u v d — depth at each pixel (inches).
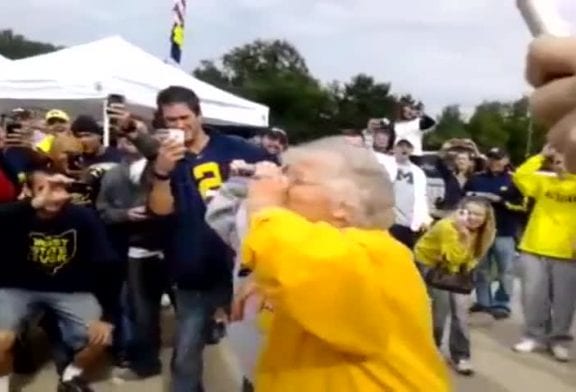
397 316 82.0
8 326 214.1
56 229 215.5
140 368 255.9
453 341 280.7
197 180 180.1
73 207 217.5
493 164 388.2
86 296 222.5
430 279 275.4
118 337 254.7
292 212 82.6
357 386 82.7
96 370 262.1
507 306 381.1
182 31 588.1
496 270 380.5
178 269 184.9
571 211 303.7
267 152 181.2
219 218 145.2
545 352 315.9
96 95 428.8
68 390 227.9
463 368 279.6
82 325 221.1
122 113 247.6
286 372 87.1
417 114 419.8
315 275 75.4
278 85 1940.2
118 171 241.1
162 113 180.4
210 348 279.3
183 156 179.8
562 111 26.8
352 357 82.7
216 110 495.8
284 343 87.4
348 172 89.0
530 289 312.8
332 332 78.3
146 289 252.2
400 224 326.6
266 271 76.4
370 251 78.7
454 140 450.0
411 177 332.2
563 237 303.1
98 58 444.1
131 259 249.0
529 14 28.0
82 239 218.2
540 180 307.0
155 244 248.4
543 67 27.0
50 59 449.4
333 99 1899.6
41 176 212.8
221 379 249.4
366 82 1796.3
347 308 77.0
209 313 187.6
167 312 338.0
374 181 88.1
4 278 215.2
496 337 340.2
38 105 447.8
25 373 251.4
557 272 305.3
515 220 378.9
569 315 306.0
